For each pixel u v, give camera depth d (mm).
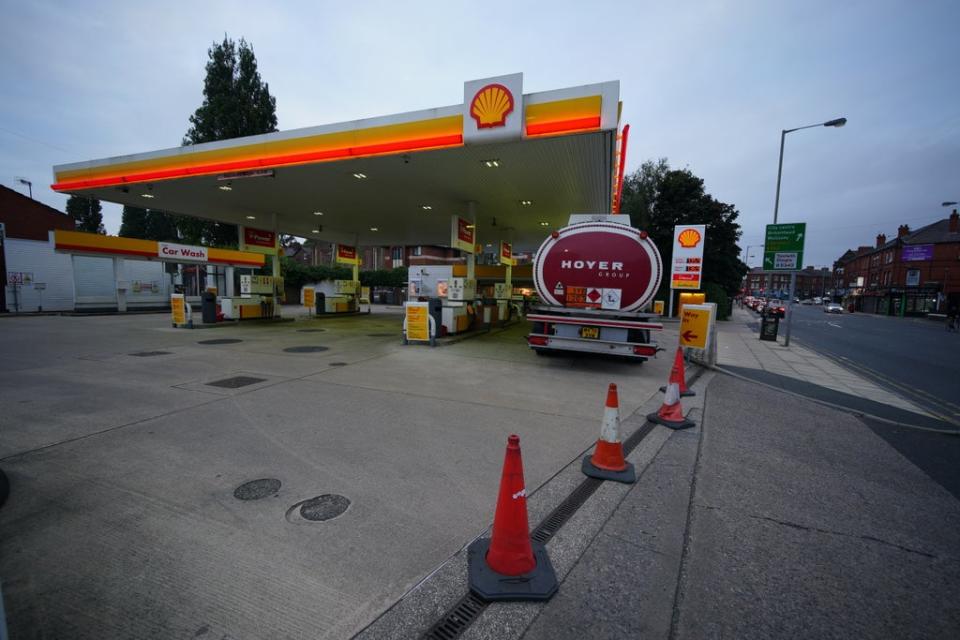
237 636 1835
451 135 8375
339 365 7895
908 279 48812
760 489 3430
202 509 2855
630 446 4270
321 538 2557
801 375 8984
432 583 2191
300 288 31500
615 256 8055
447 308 12016
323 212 17047
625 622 1981
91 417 4672
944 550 2656
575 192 13070
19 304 19016
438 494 3133
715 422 5203
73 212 46031
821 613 2078
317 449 3922
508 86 7832
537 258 8430
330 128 9430
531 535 2670
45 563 2273
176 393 5715
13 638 1772
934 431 5164
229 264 21016
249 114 25172
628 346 7719
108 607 1975
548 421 4918
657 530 2766
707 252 28703
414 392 6062
